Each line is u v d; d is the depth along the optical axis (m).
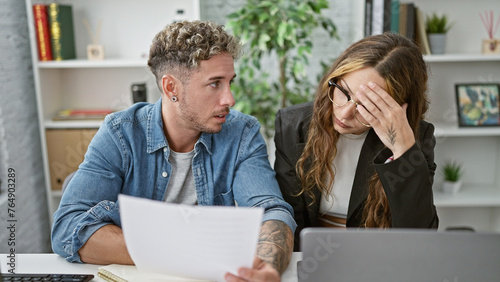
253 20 2.27
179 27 1.17
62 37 2.41
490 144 2.60
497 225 2.64
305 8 2.16
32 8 2.34
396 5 2.23
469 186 2.62
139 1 2.56
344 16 2.56
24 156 2.34
